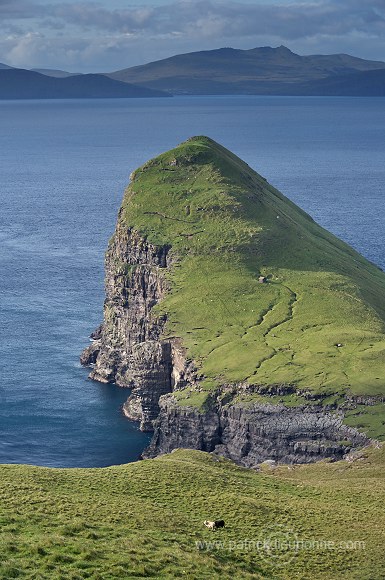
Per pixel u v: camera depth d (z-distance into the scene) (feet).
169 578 276.21
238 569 306.96
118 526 329.11
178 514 364.79
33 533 302.04
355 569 327.06
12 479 389.19
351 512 394.73
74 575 262.47
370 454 588.91
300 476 535.60
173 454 518.37
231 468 495.41
